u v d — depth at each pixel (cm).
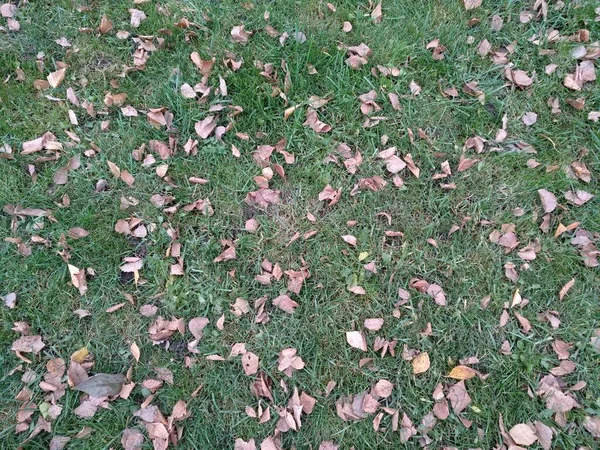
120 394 116
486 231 132
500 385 119
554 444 114
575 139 142
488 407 118
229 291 126
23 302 124
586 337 123
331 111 142
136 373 120
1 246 129
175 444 113
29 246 128
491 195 136
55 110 142
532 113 143
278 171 136
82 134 140
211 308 125
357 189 135
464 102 145
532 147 140
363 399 117
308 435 116
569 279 128
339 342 123
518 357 121
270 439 114
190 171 136
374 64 148
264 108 142
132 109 142
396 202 135
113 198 134
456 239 131
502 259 130
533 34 153
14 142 139
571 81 146
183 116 141
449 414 116
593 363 121
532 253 128
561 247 130
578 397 118
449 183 136
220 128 139
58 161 137
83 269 126
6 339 121
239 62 146
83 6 154
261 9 153
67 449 113
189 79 146
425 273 128
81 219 131
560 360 120
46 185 134
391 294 126
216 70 145
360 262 128
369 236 131
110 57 150
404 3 155
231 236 132
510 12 154
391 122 142
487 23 154
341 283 127
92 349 121
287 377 119
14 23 151
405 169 138
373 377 120
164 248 130
